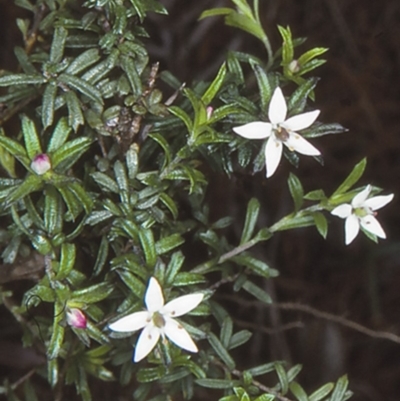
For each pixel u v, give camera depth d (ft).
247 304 1.56
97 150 1.36
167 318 1.24
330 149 1.82
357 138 1.84
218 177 1.64
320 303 1.75
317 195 1.33
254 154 1.35
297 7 1.79
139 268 1.26
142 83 1.31
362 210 1.32
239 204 1.68
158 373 1.31
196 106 1.26
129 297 1.27
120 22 1.26
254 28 1.35
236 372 1.34
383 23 1.88
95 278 1.36
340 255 1.77
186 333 1.24
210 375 1.38
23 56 1.35
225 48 1.73
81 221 1.27
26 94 1.35
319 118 1.82
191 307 1.24
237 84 1.34
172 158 1.32
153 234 1.31
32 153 1.23
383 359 1.76
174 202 1.33
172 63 1.71
